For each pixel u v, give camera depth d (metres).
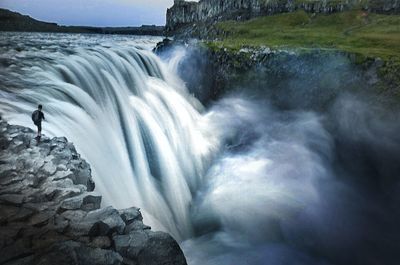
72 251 9.08
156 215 22.14
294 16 123.31
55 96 22.83
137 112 29.45
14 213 10.90
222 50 48.03
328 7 120.44
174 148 30.53
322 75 42.19
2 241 9.57
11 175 13.02
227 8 183.38
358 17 111.50
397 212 31.45
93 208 11.85
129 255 9.91
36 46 36.94
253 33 96.75
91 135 21.78
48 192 12.07
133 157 25.38
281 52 44.78
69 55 30.89
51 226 10.49
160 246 10.22
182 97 39.62
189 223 24.39
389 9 112.69
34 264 8.65
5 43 38.62
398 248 26.11
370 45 58.28
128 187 21.77
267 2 145.75
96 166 19.70
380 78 39.19
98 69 30.17
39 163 13.97
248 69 45.94
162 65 43.88
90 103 25.00
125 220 11.27
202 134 36.56
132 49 40.53
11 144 15.20
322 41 64.56
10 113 18.69
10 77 23.64
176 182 26.78
